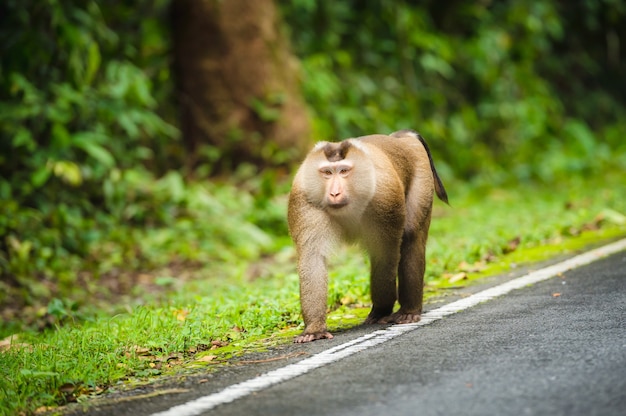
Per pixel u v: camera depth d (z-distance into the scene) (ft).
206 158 55.77
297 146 56.59
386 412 16.20
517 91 78.13
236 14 56.13
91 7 51.80
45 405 18.93
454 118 72.79
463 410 15.97
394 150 26.16
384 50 73.67
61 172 46.47
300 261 23.97
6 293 38.50
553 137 79.61
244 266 42.22
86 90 51.52
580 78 95.91
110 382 20.54
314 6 66.39
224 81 56.03
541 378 17.66
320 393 17.78
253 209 51.03
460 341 21.72
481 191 64.69
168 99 58.70
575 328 22.12
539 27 78.84
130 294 38.93
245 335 25.12
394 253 24.99
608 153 77.30
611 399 16.01
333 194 23.36
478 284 30.89
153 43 57.67
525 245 39.32
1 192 45.14
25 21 49.06
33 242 42.83
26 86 47.96
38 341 26.55
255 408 17.10
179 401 18.13
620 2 88.53
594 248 36.60
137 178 49.80
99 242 46.34
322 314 23.84
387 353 21.03
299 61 64.95
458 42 77.87
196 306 29.73
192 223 48.83
